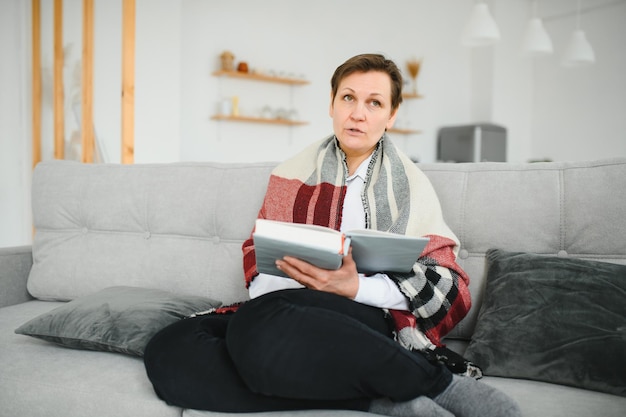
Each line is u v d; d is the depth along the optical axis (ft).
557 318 3.47
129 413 3.26
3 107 10.66
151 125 12.64
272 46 16.15
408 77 18.98
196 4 14.76
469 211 4.48
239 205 5.18
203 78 15.01
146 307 4.17
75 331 3.94
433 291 3.57
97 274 5.45
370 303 3.47
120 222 5.59
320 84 17.17
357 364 2.81
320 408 3.00
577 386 3.29
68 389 3.43
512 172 4.49
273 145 16.37
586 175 4.19
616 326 3.30
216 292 5.07
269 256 3.31
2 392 3.55
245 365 2.86
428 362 3.07
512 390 3.25
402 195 4.11
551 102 20.17
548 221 4.21
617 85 18.35
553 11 19.67
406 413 2.89
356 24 17.79
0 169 10.75
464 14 20.27
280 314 2.91
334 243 3.01
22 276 5.77
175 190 5.48
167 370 3.18
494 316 3.74
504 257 4.09
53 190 5.88
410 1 18.90
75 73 9.77
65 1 9.88
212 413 3.06
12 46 10.63
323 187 4.28
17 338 4.25
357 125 4.02
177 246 5.33
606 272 3.60
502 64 19.81
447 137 19.26
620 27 18.17
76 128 9.78
